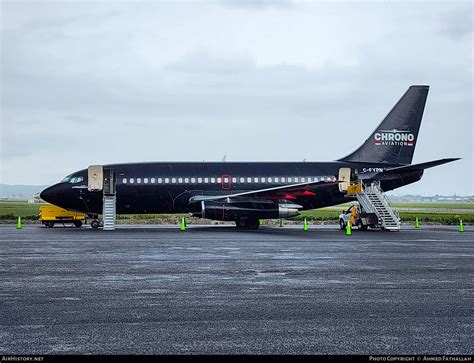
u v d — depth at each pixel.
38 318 11.98
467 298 14.36
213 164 45.97
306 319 11.97
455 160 41.84
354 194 46.22
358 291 15.30
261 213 42.78
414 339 10.41
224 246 28.38
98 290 15.34
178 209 45.12
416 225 51.88
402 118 47.28
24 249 26.58
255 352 9.57
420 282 16.89
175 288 15.68
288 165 46.53
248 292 15.08
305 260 22.39
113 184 44.06
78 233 38.47
